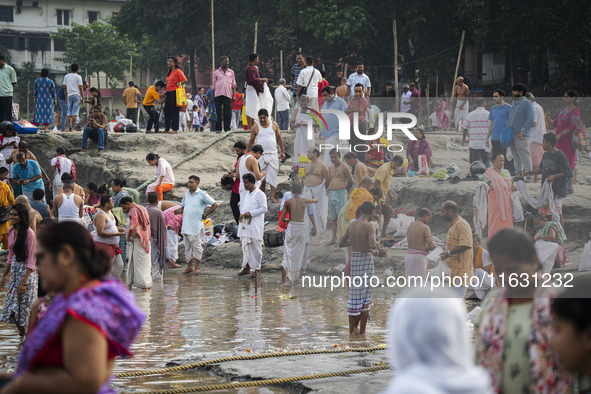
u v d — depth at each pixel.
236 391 6.50
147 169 23.25
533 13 30.44
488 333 4.03
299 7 44.50
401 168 10.68
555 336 3.71
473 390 2.75
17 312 9.14
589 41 30.73
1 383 3.42
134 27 56.22
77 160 23.80
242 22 50.62
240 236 15.52
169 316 11.03
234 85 25.28
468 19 40.75
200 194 17.19
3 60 22.48
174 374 7.29
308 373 6.98
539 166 10.16
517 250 3.97
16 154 19.66
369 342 8.82
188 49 55.03
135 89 29.67
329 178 10.89
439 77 46.19
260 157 17.34
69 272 3.43
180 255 19.02
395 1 42.69
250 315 11.05
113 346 3.32
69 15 76.56
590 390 3.79
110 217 13.49
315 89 21.09
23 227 9.09
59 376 3.18
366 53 48.66
